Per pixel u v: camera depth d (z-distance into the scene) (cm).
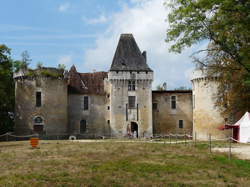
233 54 1666
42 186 1183
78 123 4838
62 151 2222
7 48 4503
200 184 1243
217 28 1570
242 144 2877
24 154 2070
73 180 1273
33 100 4441
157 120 4966
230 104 3584
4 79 4572
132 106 4769
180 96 5016
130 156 1953
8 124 5084
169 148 2456
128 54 4897
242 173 1465
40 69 4491
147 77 4794
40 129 4419
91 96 4931
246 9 1452
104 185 1202
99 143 3012
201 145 2708
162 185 1216
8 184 1202
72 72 5125
